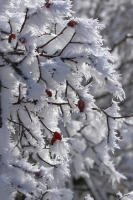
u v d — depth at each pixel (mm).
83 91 838
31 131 881
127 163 2367
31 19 796
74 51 810
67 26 803
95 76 827
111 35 3428
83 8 3443
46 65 785
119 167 2391
